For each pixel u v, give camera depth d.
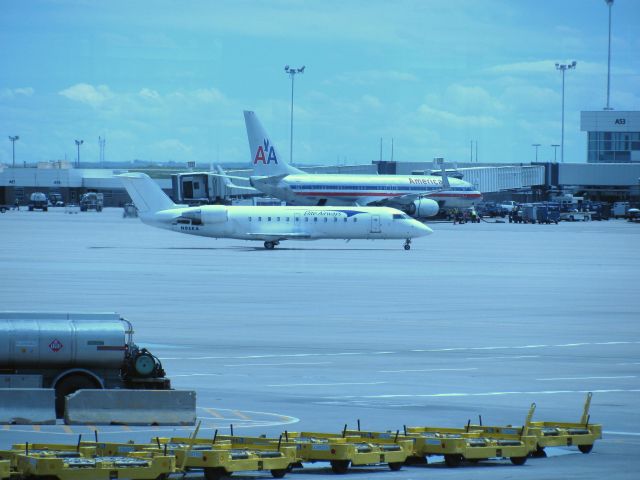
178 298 184.12
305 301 182.88
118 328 82.88
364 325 150.25
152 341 129.62
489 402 92.12
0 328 80.44
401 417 84.00
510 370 111.50
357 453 68.62
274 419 82.50
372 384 101.00
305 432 74.00
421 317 162.00
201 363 113.06
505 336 140.62
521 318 162.88
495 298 195.50
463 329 147.62
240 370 108.56
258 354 120.38
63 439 74.06
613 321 160.25
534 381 104.38
